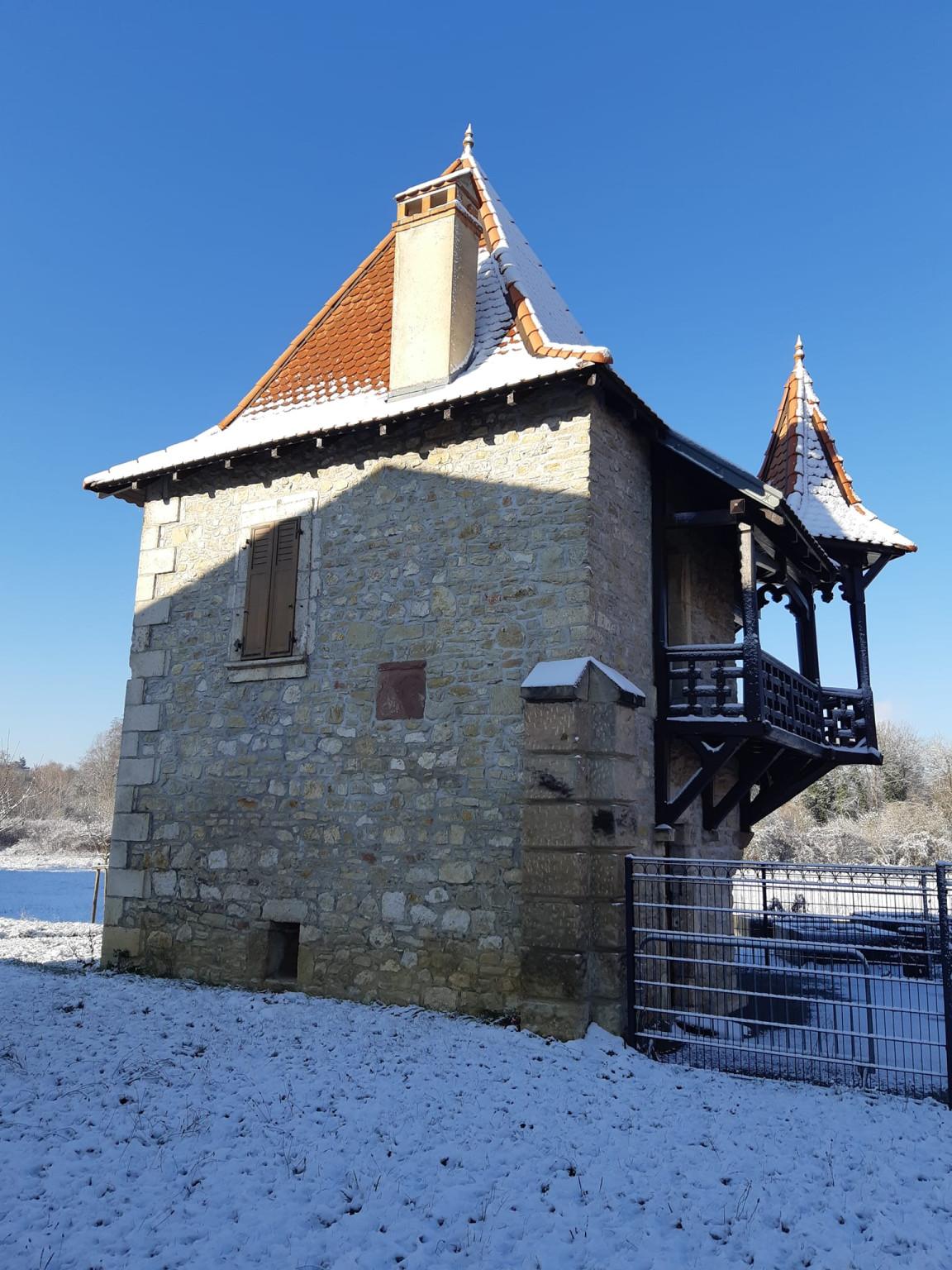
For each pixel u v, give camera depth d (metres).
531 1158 4.62
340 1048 6.33
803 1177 4.55
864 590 10.38
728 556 10.37
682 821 8.59
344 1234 3.76
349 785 8.18
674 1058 6.78
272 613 8.97
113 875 9.42
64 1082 5.37
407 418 8.16
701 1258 3.74
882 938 10.27
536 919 6.85
